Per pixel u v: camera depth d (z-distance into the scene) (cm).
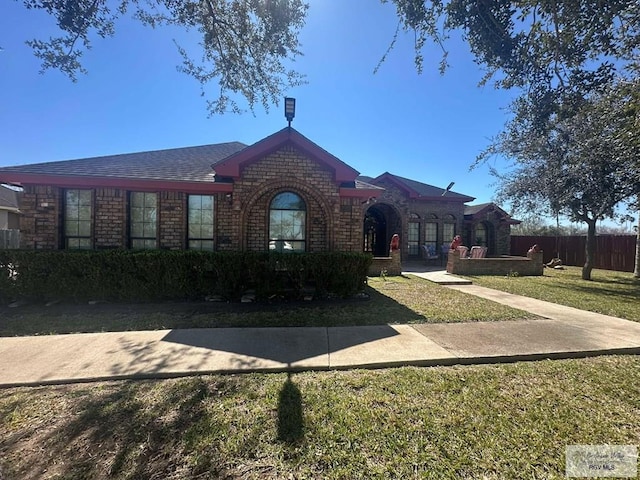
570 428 278
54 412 291
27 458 236
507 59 379
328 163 859
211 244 884
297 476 221
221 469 226
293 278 758
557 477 223
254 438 258
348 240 907
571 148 944
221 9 612
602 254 1717
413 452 246
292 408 301
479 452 247
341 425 276
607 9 302
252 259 740
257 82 698
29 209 806
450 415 294
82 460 234
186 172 905
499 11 352
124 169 877
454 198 1905
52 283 701
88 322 578
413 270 1530
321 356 422
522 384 358
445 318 618
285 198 879
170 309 675
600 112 514
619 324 588
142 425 273
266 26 609
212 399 315
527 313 666
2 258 697
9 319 598
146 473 221
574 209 1173
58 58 539
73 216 837
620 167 949
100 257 710
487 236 2055
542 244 2069
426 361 412
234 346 457
